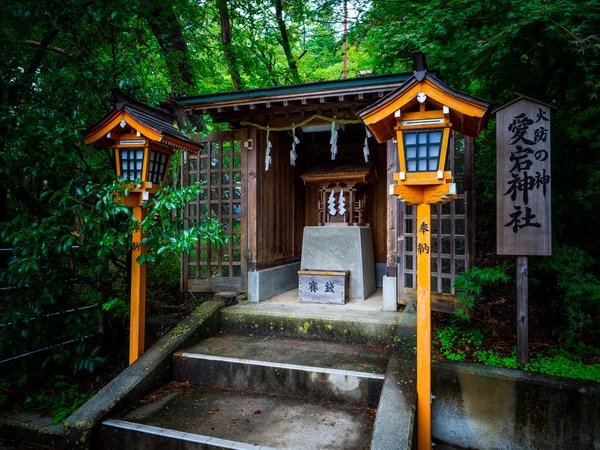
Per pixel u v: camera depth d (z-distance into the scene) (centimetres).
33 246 334
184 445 270
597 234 417
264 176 555
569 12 345
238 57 825
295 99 453
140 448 283
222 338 438
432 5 450
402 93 266
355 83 425
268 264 565
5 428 333
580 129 382
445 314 448
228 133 544
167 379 374
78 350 381
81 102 397
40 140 356
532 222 329
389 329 404
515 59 459
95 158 423
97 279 425
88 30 409
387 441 245
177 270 601
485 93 519
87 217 351
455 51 464
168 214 371
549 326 401
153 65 672
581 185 406
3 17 361
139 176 361
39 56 386
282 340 428
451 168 421
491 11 413
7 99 370
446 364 343
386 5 563
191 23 813
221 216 548
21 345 374
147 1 582
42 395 365
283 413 310
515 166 335
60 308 390
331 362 356
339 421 296
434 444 340
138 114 349
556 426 306
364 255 562
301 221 684
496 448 324
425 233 286
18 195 389
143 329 383
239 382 360
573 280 349
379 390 317
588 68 352
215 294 536
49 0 361
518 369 329
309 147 691
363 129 623
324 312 457
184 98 483
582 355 345
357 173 536
